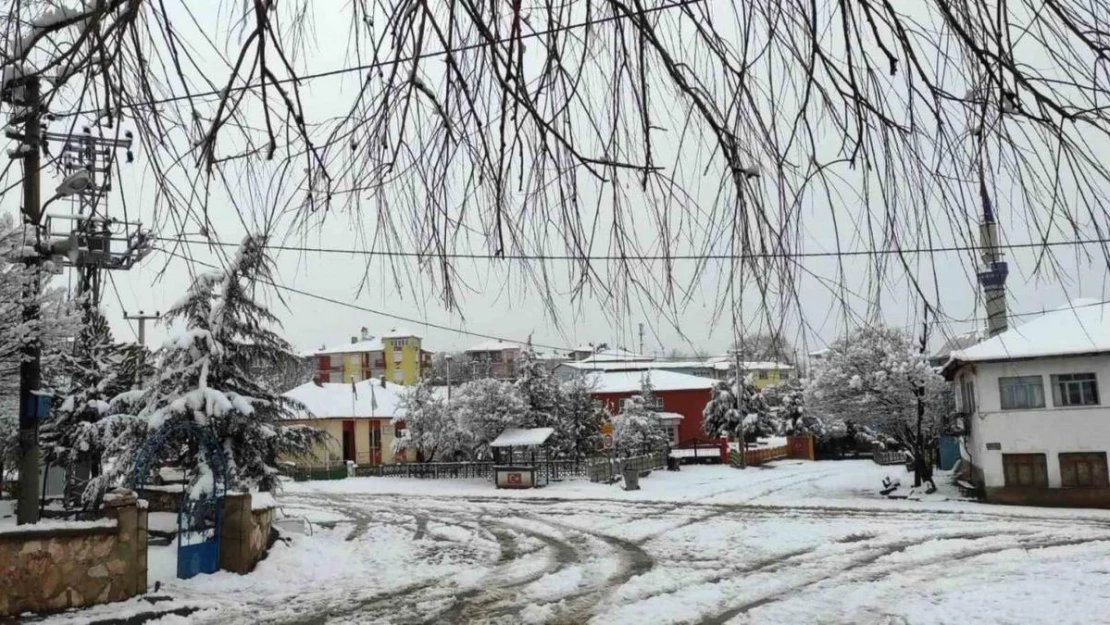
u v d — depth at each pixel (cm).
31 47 200
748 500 2666
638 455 4194
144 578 1130
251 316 1558
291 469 1802
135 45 213
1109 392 2389
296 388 5047
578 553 1597
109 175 235
